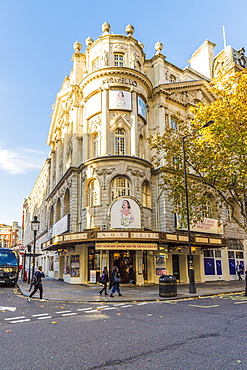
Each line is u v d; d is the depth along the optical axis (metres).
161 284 15.83
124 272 24.11
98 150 27.36
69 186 29.77
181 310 11.65
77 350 6.38
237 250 33.41
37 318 10.17
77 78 31.97
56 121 42.47
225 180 19.45
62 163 37.72
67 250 28.72
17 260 26.08
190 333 7.75
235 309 11.79
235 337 7.30
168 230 26.36
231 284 25.52
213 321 9.33
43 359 5.82
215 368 5.24
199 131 20.36
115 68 27.11
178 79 34.75
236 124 18.53
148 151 29.14
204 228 29.16
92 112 27.94
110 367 5.34
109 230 21.80
